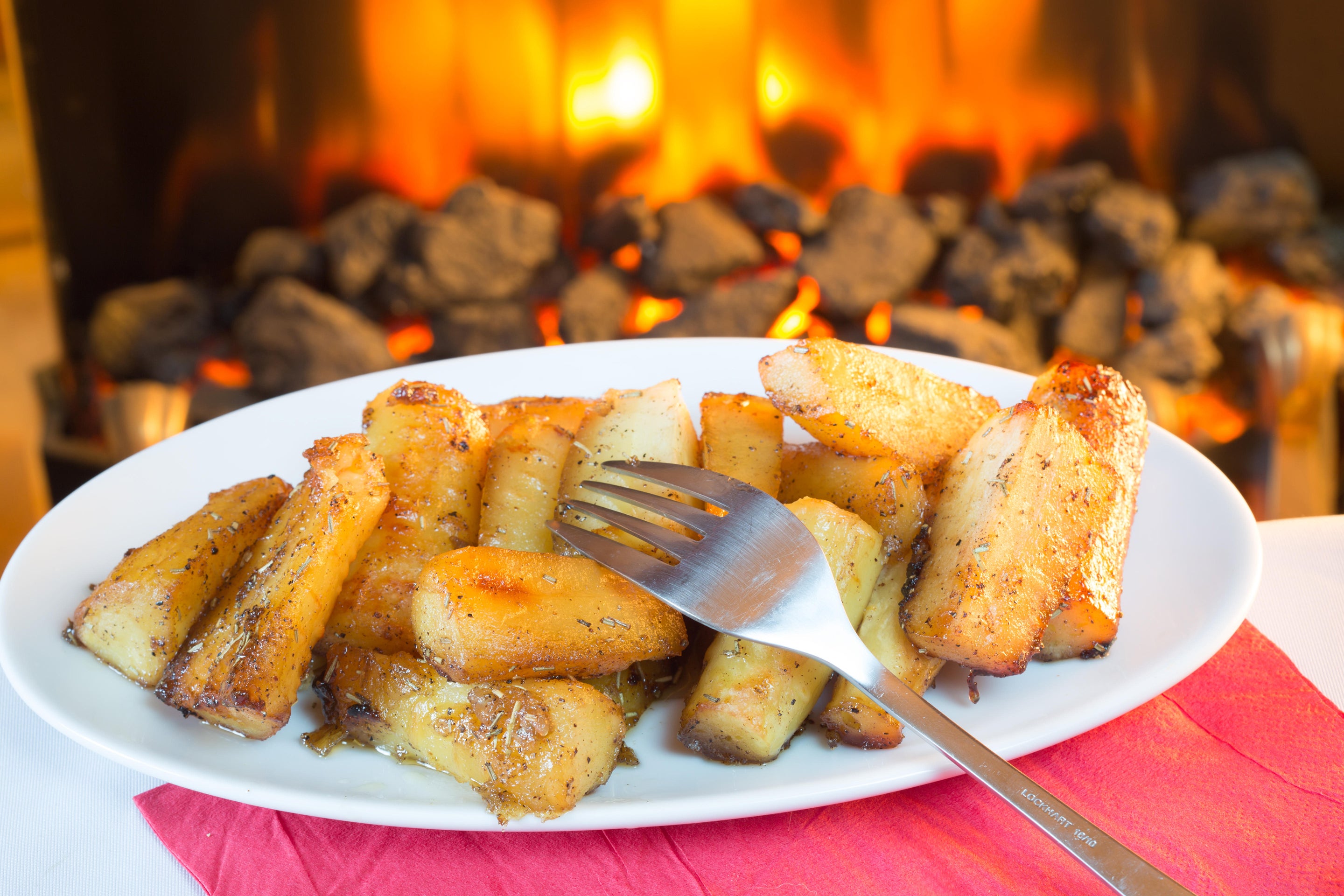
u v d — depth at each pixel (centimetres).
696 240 97
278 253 97
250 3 94
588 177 106
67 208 97
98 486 43
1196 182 102
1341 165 102
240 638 36
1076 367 40
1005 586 35
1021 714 36
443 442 40
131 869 35
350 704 36
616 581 36
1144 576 39
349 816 34
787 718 35
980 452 38
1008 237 97
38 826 36
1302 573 43
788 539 36
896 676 35
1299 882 34
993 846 35
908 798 36
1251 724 37
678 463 40
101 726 36
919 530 38
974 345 90
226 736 36
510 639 35
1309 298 101
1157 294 96
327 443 39
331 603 37
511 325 96
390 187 104
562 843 35
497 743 34
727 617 36
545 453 41
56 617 39
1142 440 40
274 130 99
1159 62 100
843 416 38
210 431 46
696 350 50
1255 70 100
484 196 98
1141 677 36
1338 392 95
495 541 39
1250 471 93
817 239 98
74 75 93
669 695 38
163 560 38
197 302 99
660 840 35
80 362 99
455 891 34
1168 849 34
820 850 35
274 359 92
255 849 35
